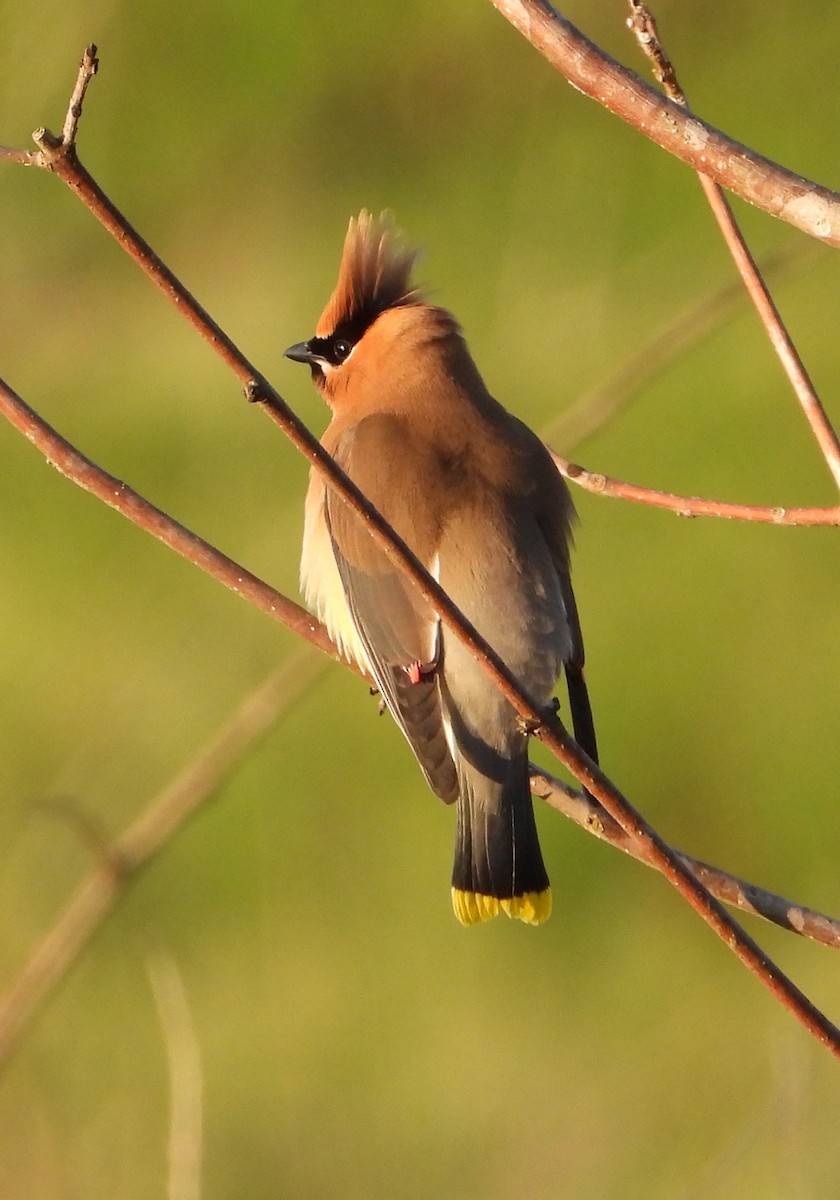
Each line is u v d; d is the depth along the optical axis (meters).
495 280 16.08
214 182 17.95
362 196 17.50
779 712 13.28
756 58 17.19
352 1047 12.18
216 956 12.71
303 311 16.86
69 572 15.17
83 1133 11.03
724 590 14.02
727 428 14.70
